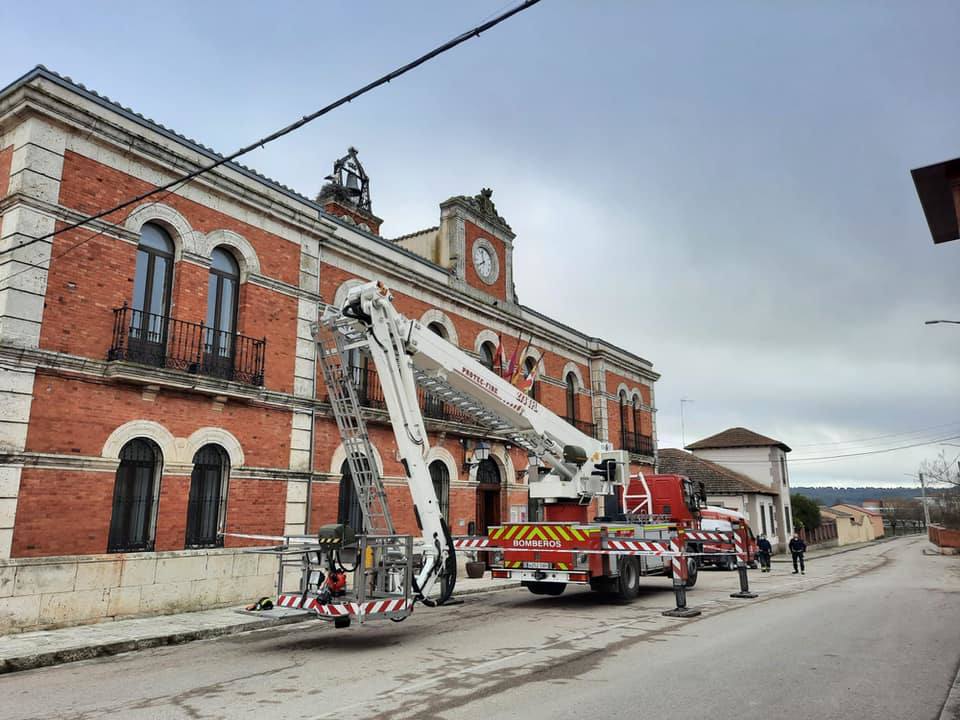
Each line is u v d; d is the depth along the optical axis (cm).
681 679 748
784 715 624
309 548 1001
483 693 693
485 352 2275
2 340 1082
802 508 4828
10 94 1166
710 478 3844
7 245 1123
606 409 2795
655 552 1279
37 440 1109
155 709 661
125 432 1223
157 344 1309
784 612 1267
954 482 5684
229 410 1398
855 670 798
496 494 2202
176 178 1365
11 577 1048
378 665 830
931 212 734
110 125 1245
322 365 1098
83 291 1198
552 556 1331
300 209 1620
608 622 1139
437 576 1006
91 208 1225
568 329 2692
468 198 2262
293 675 788
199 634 1075
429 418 1878
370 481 1050
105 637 1009
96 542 1163
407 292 1941
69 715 650
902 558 3288
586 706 645
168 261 1371
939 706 655
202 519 1351
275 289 1537
